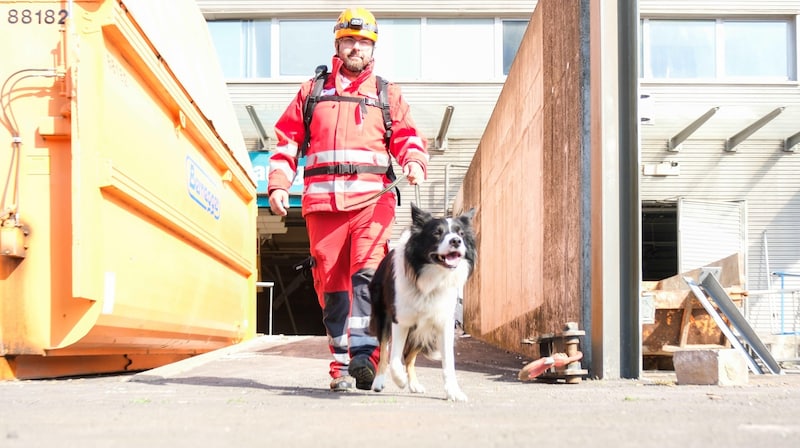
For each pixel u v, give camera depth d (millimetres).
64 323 5137
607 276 5652
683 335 6992
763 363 6652
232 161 8984
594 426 2850
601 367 5637
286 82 17266
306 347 9953
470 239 4410
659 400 3912
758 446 2379
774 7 16781
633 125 5688
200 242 7598
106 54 5172
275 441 2484
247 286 10992
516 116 9812
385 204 4469
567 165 6582
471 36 17281
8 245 5078
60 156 5230
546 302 7535
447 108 15211
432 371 6684
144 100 5879
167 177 6375
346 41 4551
